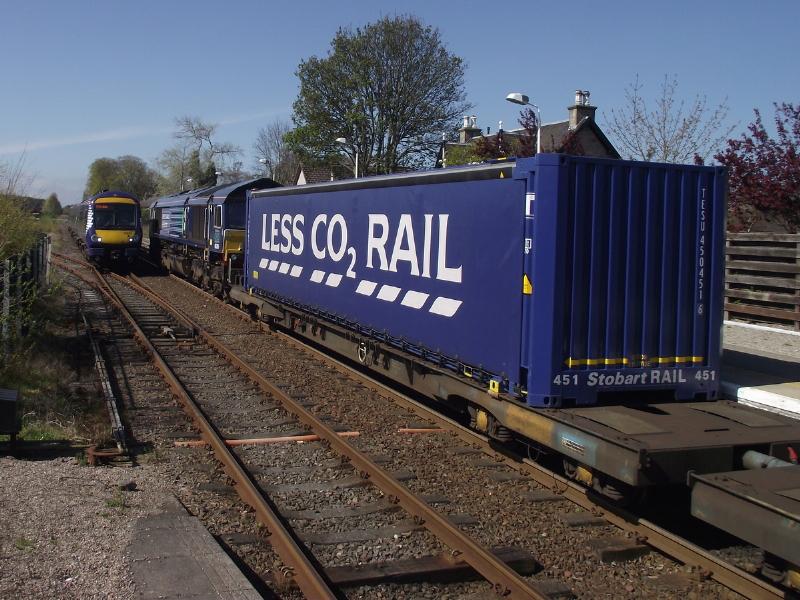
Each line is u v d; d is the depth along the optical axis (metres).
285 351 13.58
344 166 41.00
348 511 6.12
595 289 6.45
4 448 7.10
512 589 4.74
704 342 6.88
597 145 29.25
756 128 13.89
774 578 4.51
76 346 13.26
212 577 4.57
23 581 4.36
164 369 11.27
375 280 9.70
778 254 12.52
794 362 9.80
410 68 39.41
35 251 15.36
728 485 4.63
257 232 15.75
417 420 9.01
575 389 6.42
